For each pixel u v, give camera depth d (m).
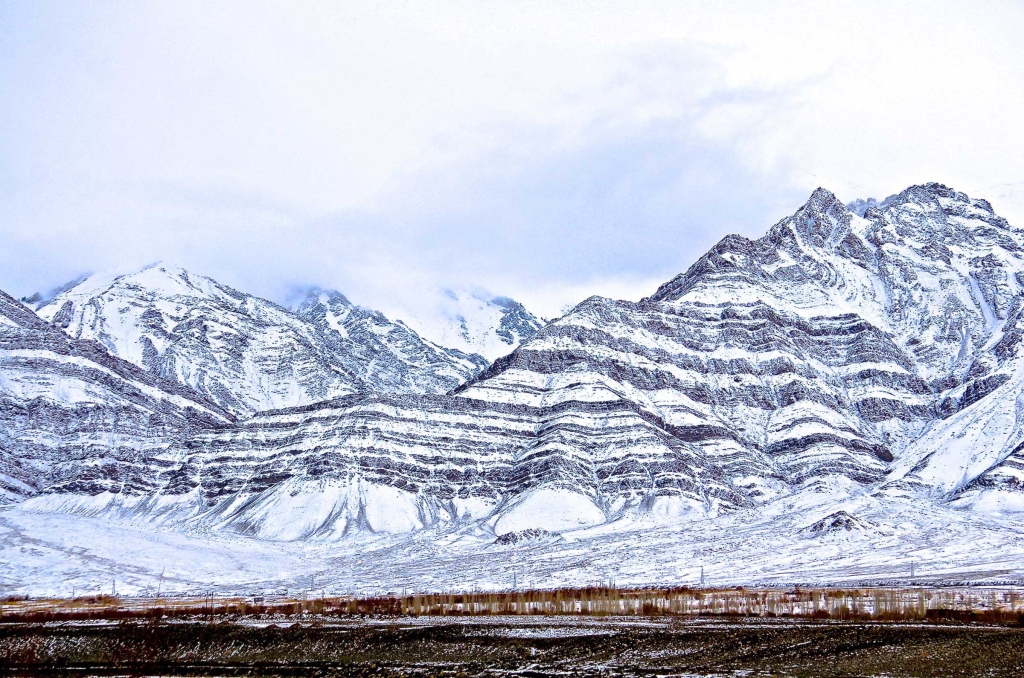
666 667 103.25
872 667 99.56
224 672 109.25
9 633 124.75
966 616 118.56
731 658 104.88
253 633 121.31
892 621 117.88
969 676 95.81
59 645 119.94
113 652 117.19
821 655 103.94
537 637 115.81
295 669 109.56
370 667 108.94
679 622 122.50
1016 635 108.00
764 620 121.69
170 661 114.19
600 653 109.31
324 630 122.25
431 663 109.25
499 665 107.25
